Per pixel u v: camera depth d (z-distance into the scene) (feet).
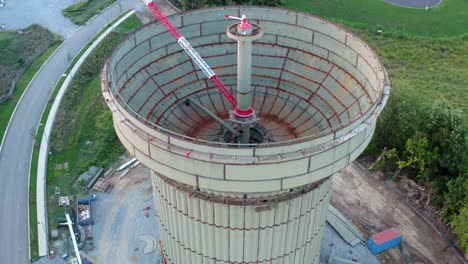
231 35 86.79
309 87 108.47
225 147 78.84
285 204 95.40
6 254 156.56
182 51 111.65
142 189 176.55
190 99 105.19
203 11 110.93
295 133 104.22
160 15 96.78
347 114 99.25
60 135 205.98
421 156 175.11
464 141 177.27
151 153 84.64
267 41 114.42
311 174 83.15
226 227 99.30
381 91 88.63
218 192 90.33
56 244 158.40
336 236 157.38
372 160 191.21
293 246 108.37
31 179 184.96
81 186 179.73
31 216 169.27
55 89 236.22
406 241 158.61
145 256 151.53
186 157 80.28
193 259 113.50
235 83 113.60
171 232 113.19
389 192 176.65
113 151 196.75
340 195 175.01
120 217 165.37
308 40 110.63
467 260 152.87
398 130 187.11
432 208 170.81
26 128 211.82
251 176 80.64
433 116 179.11
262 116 108.58
